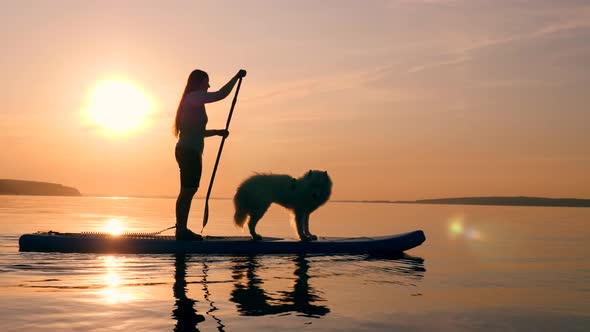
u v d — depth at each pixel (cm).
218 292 461
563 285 545
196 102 727
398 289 498
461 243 1073
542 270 664
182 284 498
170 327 340
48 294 443
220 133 773
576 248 979
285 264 654
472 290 505
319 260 703
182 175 747
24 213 2269
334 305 418
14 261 637
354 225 1781
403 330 348
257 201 787
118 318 362
